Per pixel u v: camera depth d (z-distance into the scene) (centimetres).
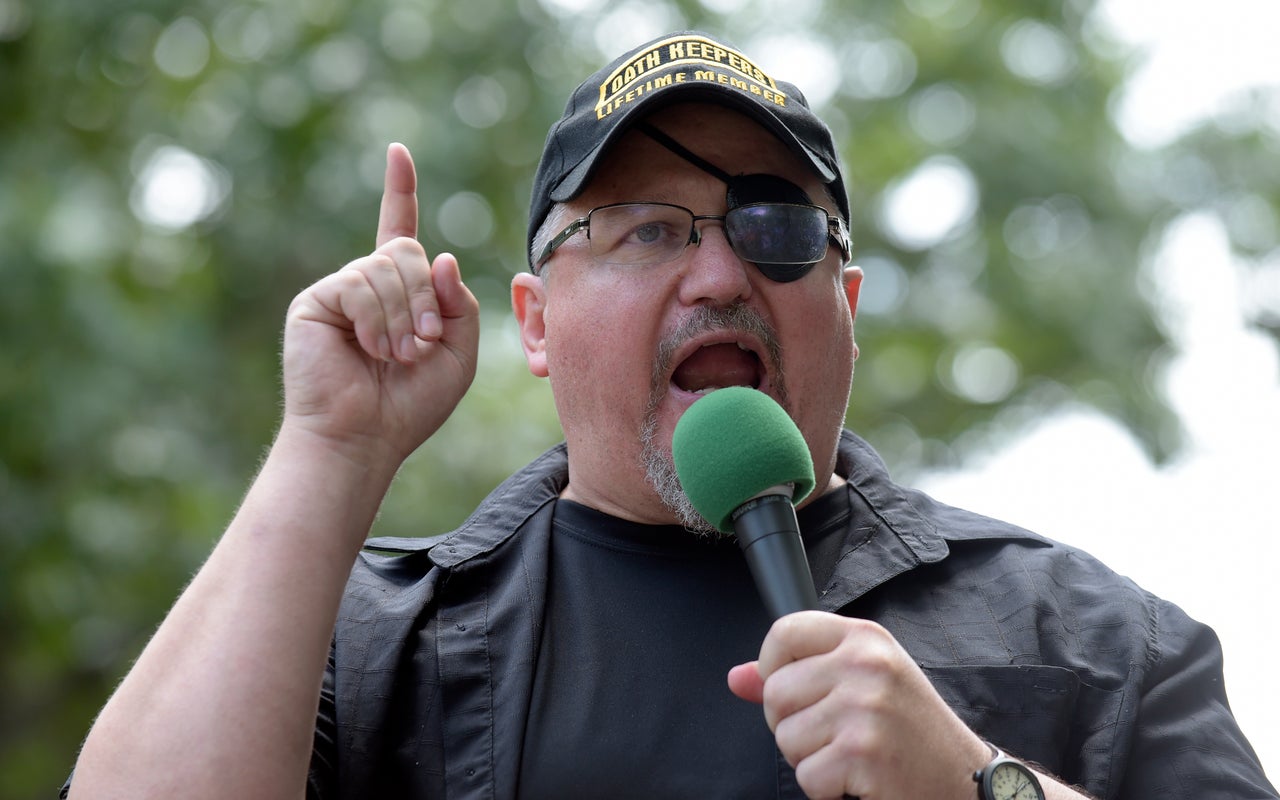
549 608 253
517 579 256
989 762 196
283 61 757
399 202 240
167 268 735
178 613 217
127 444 683
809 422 255
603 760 234
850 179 1017
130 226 709
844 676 188
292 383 229
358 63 768
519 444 745
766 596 197
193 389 711
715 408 208
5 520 649
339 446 227
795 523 201
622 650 246
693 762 232
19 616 677
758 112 251
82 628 711
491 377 784
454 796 238
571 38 863
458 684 246
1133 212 1012
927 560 253
